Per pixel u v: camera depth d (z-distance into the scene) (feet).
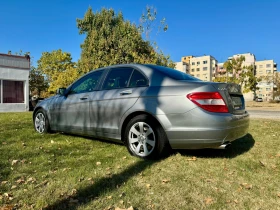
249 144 14.69
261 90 253.65
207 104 10.21
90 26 69.97
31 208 6.97
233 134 10.64
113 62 60.44
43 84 107.04
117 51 62.23
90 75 15.33
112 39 63.41
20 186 8.39
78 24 70.85
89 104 14.12
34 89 105.60
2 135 16.52
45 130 17.42
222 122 10.12
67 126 15.65
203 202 7.42
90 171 9.84
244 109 12.33
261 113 48.57
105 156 11.95
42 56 114.11
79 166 10.43
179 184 8.68
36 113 18.45
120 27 65.10
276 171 10.11
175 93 10.84
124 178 9.15
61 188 8.26
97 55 64.23
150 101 11.41
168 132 10.77
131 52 58.18
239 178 9.30
